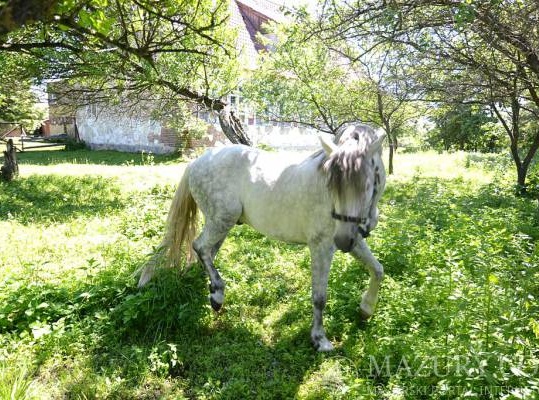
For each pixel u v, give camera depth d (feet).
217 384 10.91
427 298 13.01
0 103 51.72
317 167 11.83
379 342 11.59
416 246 17.49
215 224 14.03
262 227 13.41
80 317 13.74
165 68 29.25
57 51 20.99
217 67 31.89
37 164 57.26
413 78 23.39
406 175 46.91
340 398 10.03
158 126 71.97
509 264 14.05
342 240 10.25
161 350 12.14
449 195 30.35
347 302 14.39
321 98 41.29
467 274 14.26
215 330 13.62
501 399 8.30
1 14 5.07
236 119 34.35
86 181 40.52
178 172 47.09
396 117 48.06
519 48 16.87
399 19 14.79
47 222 25.62
